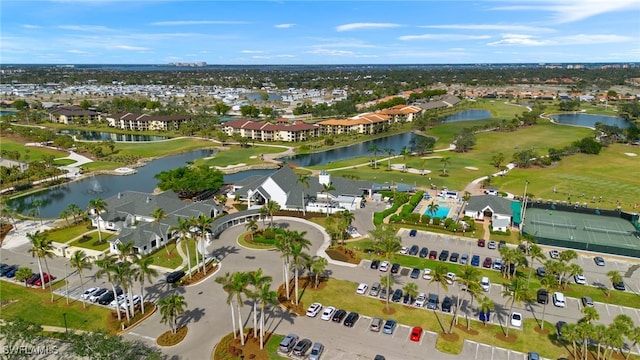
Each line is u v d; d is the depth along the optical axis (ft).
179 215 403.95
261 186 468.34
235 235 394.52
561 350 235.40
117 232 397.60
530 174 609.83
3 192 545.44
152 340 242.58
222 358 225.35
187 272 320.29
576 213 464.65
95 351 209.15
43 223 429.38
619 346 204.85
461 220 423.64
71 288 299.38
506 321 262.06
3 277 314.55
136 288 297.94
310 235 392.68
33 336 229.45
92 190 569.23
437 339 243.81
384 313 270.05
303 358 227.61
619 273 322.75
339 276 317.22
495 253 358.43
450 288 300.20
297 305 277.03
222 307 275.80
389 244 276.00
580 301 286.25
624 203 489.26
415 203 469.98
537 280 313.53
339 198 469.16
